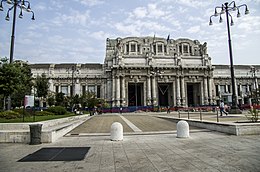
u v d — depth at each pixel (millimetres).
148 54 79750
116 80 76750
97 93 80000
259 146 9594
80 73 79938
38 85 56531
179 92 79062
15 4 22906
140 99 85875
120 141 11766
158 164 7105
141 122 25203
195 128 17078
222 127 14242
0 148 10172
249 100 81250
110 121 28188
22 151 9461
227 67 90938
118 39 85000
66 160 7816
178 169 6512
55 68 79375
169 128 18453
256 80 89562
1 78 21312
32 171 6539
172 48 86125
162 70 79188
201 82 82250
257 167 6484
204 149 9219
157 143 10977
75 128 19781
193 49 87438
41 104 62562
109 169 6656
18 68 23031
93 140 12297
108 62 81375
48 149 9836
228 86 87625
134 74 77812
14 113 20078
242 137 12086
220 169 6379
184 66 80062
